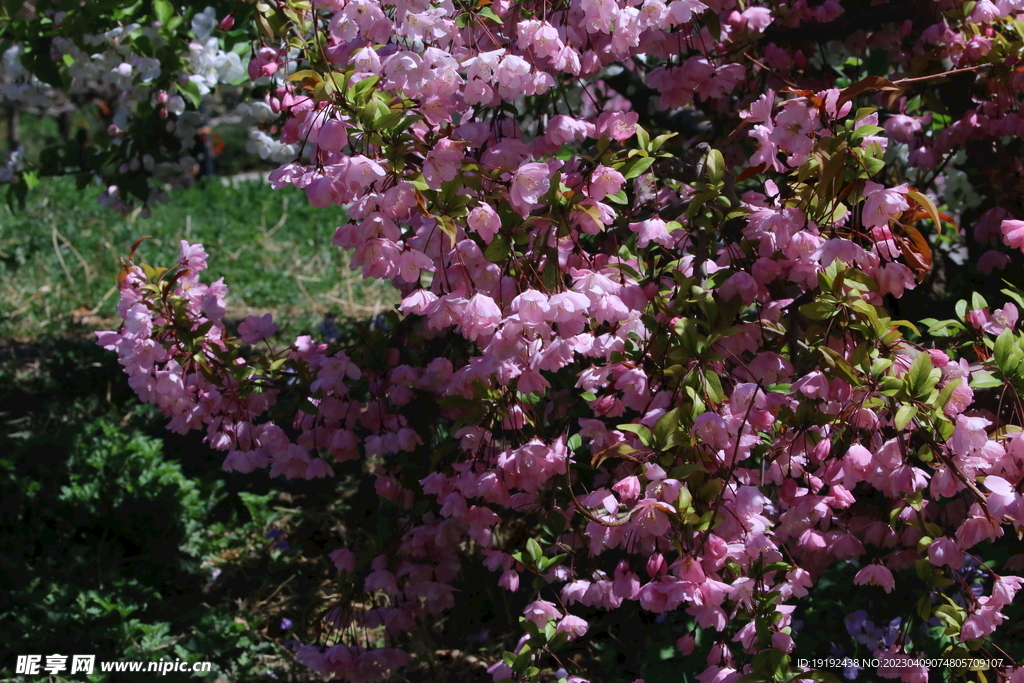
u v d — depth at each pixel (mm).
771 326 2352
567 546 2613
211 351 2857
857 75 3721
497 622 3391
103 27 3676
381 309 8195
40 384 5812
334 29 2090
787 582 2352
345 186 2123
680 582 2045
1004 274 2869
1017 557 2623
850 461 2068
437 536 2666
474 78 2121
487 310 1962
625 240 2545
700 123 3568
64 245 9469
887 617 3094
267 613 3742
